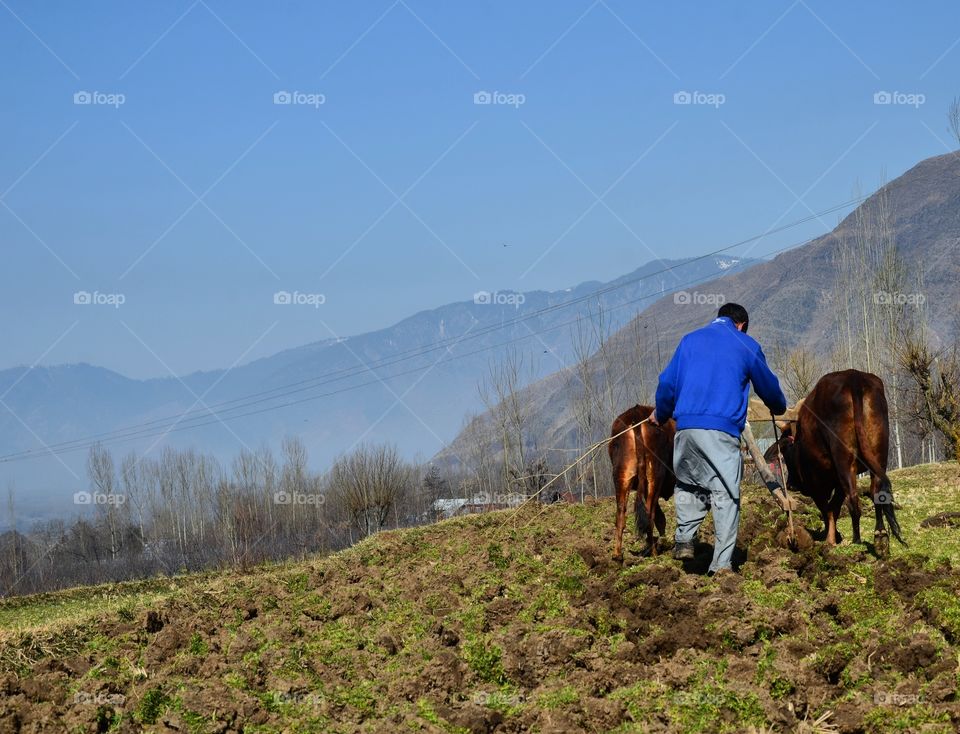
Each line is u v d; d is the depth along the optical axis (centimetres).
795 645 975
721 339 1199
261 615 1348
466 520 2375
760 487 2022
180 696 988
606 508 2050
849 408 1237
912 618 1005
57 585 5025
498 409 5581
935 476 2169
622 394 5353
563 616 1164
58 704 1022
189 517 7138
